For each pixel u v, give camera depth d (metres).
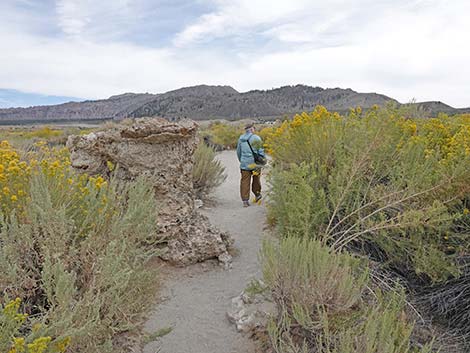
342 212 4.27
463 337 3.05
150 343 3.32
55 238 2.37
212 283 4.45
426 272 3.49
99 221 2.64
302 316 2.62
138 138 4.87
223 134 21.62
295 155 5.47
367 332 2.38
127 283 2.41
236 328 3.52
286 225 4.29
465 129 4.44
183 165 5.17
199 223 5.16
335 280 2.82
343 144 4.91
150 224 3.15
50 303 2.29
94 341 2.16
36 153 3.78
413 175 3.75
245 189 7.88
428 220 3.62
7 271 2.19
